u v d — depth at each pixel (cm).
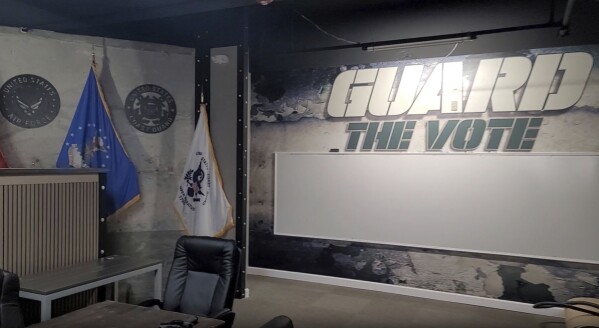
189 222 432
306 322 377
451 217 430
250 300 435
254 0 382
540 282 402
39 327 206
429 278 446
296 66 500
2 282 212
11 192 288
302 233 500
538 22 390
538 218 397
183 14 412
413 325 372
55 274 298
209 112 448
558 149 394
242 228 439
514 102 408
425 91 443
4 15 386
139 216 413
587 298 351
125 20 420
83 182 338
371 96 468
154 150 421
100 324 210
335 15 455
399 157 451
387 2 423
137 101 413
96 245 349
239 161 438
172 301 273
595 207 377
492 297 420
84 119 381
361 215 470
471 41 420
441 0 415
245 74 436
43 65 377
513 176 405
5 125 365
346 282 483
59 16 413
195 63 446
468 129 427
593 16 375
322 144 495
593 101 380
